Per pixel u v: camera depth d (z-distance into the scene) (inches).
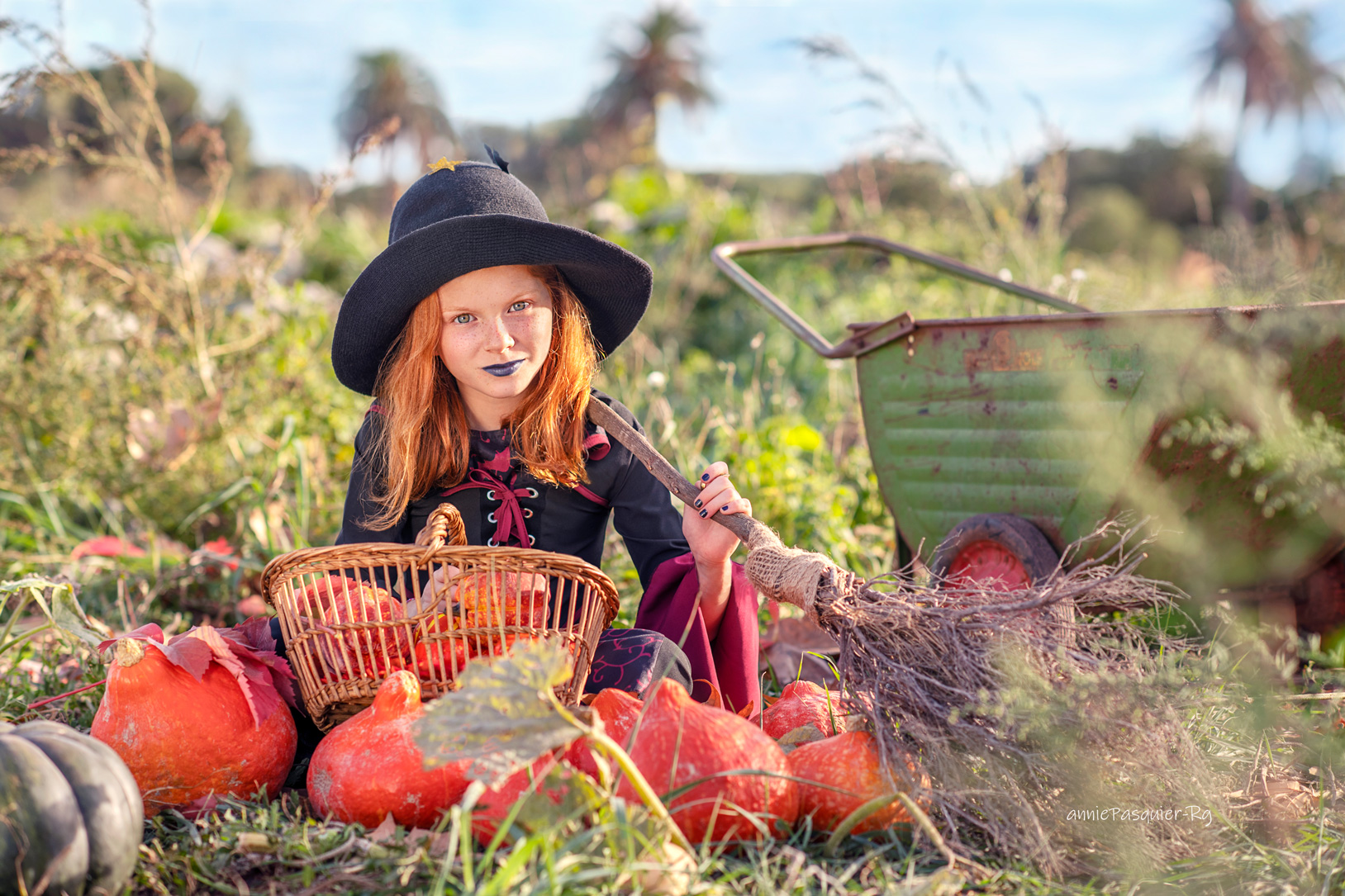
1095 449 100.7
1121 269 265.6
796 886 63.0
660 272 310.2
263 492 147.8
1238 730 79.5
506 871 55.2
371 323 93.1
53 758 60.8
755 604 97.3
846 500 158.1
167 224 175.9
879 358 117.6
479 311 90.5
